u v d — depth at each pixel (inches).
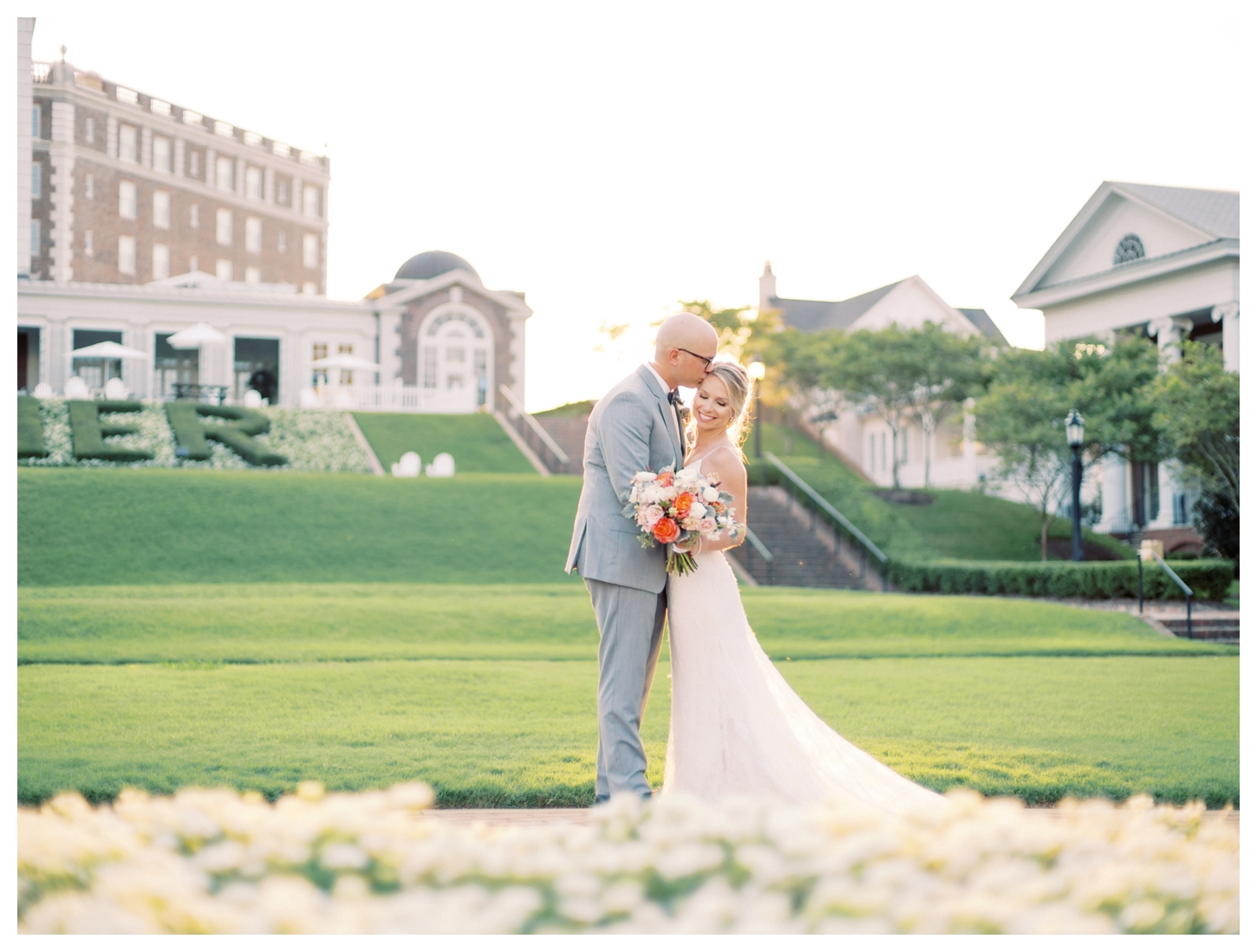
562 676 378.3
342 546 813.2
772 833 91.9
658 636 176.4
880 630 572.1
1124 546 1008.2
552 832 98.3
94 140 2015.3
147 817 98.1
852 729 281.9
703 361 178.7
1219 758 244.4
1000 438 960.3
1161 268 1097.4
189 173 2226.9
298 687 339.9
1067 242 1229.1
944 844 92.7
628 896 81.0
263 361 1701.5
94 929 83.6
